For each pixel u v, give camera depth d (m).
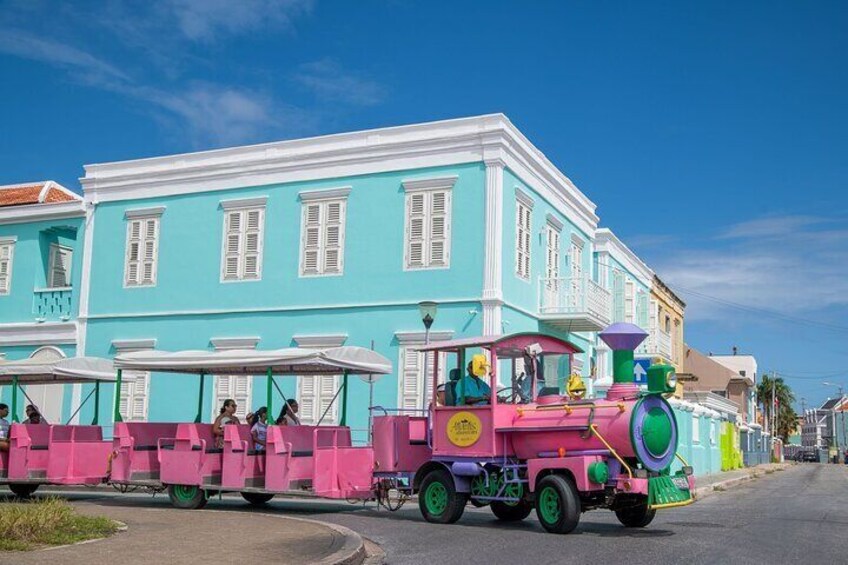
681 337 51.41
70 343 28.14
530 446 13.59
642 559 10.33
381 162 24.58
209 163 26.75
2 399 28.48
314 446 15.48
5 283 29.55
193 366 16.86
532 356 14.75
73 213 28.61
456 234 23.45
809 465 74.12
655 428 12.69
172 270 27.02
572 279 26.47
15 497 18.55
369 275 24.36
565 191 28.22
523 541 11.95
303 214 25.45
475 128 23.50
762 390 98.31
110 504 16.81
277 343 25.31
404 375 23.55
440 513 14.22
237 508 16.72
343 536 11.39
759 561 10.27
